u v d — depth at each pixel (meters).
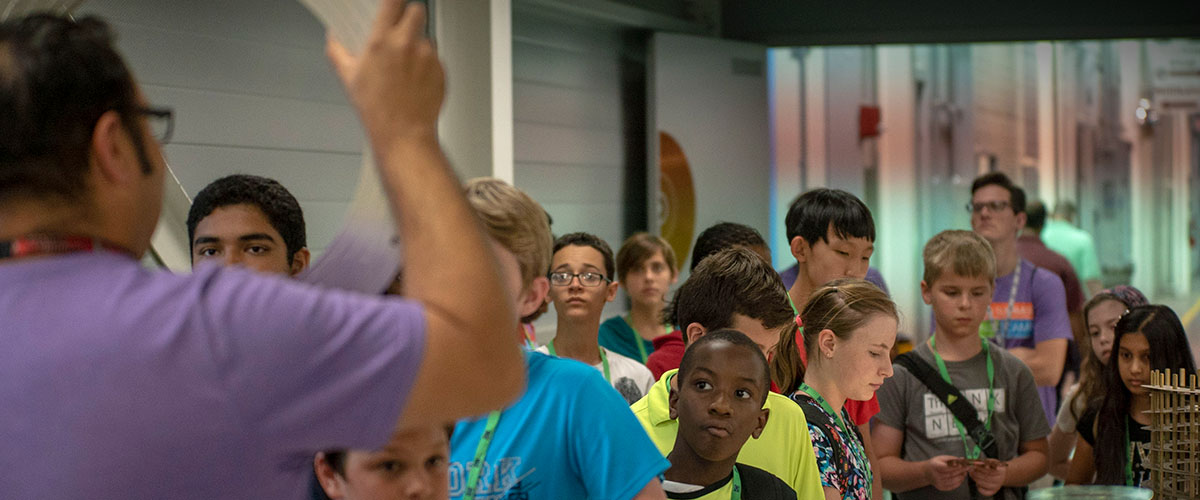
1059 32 6.21
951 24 6.27
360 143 3.74
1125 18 6.15
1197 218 7.92
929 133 7.91
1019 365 3.00
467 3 4.16
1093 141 8.00
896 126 7.86
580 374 1.51
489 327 0.80
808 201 2.77
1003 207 4.07
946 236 2.99
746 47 6.23
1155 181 7.97
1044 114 8.00
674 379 1.77
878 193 7.90
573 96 5.39
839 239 2.69
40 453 0.74
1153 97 7.92
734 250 2.18
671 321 3.03
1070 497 2.21
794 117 7.69
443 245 0.80
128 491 0.74
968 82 7.93
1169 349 2.76
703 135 5.98
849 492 2.02
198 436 0.75
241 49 3.26
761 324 2.05
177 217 2.53
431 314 0.79
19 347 0.76
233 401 0.76
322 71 3.59
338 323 0.78
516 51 4.99
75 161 0.79
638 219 5.91
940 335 3.00
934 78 7.88
